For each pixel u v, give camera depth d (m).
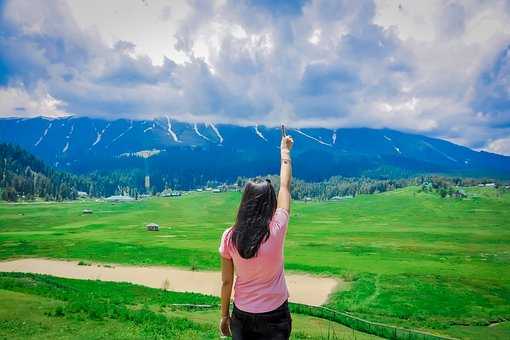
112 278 83.00
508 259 104.75
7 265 97.56
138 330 19.36
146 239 140.12
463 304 64.88
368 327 44.31
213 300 48.78
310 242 139.00
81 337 17.45
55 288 40.69
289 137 7.10
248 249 5.87
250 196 6.09
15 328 18.48
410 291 71.06
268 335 6.03
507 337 50.31
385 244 135.12
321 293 71.19
